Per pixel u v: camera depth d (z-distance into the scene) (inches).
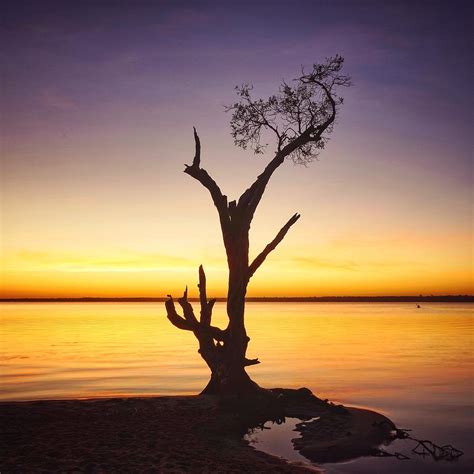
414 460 514.9
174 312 753.0
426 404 795.4
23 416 615.5
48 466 443.5
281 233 720.3
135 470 438.3
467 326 2967.5
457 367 1206.9
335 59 802.2
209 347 745.6
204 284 761.0
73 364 1229.1
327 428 610.9
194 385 937.5
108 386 923.4
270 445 542.9
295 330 2586.1
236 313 731.4
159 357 1384.1
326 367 1203.9
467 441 594.6
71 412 640.4
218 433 574.9
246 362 726.5
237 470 451.5
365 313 5905.5
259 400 690.8
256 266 724.7
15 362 1261.1
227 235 738.2
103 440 526.9
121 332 2427.4
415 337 2122.3
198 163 756.0
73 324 3157.0
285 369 1171.3
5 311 6535.4
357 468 485.1
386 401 818.8
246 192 746.2
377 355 1456.7
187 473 436.8
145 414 639.1
